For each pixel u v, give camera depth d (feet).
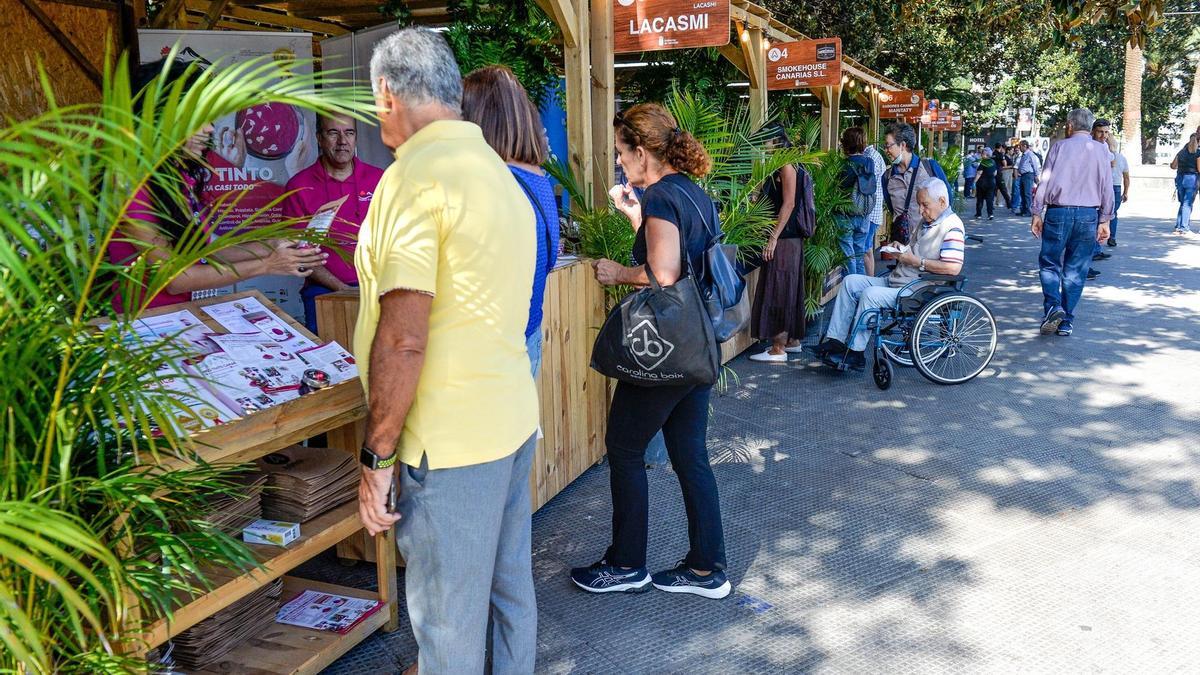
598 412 16.76
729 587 12.04
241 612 9.73
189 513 7.44
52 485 6.11
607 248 16.02
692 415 11.54
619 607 11.73
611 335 10.72
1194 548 13.29
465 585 7.61
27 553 4.92
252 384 9.00
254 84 5.43
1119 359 24.56
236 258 10.09
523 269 7.48
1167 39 143.64
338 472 10.16
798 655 10.64
